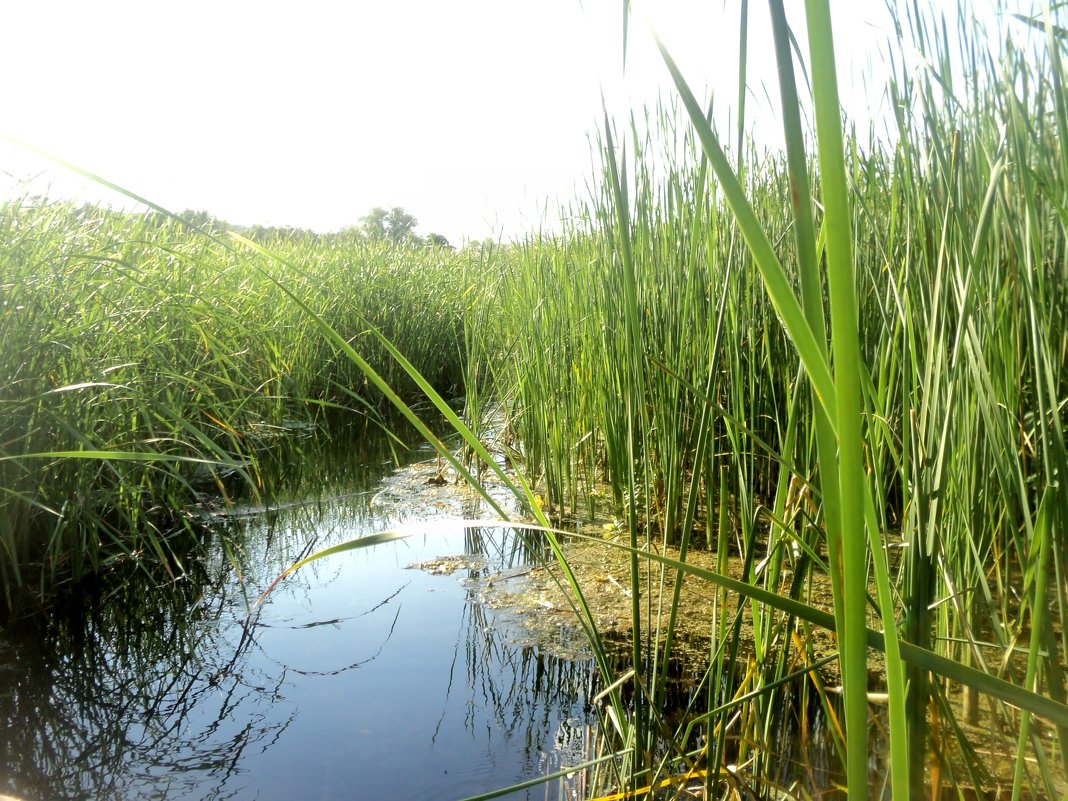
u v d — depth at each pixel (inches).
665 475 123.0
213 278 193.9
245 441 190.7
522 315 191.6
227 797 74.0
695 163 98.7
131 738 84.7
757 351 114.1
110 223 159.3
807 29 24.2
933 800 57.6
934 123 51.1
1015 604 79.0
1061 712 32.7
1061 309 58.5
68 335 121.7
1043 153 50.8
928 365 55.1
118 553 133.0
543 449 168.6
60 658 102.3
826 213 25.5
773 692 66.1
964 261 55.5
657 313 119.0
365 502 174.1
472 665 99.2
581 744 81.7
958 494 63.7
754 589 37.6
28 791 75.0
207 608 118.0
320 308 264.8
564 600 116.5
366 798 74.0
